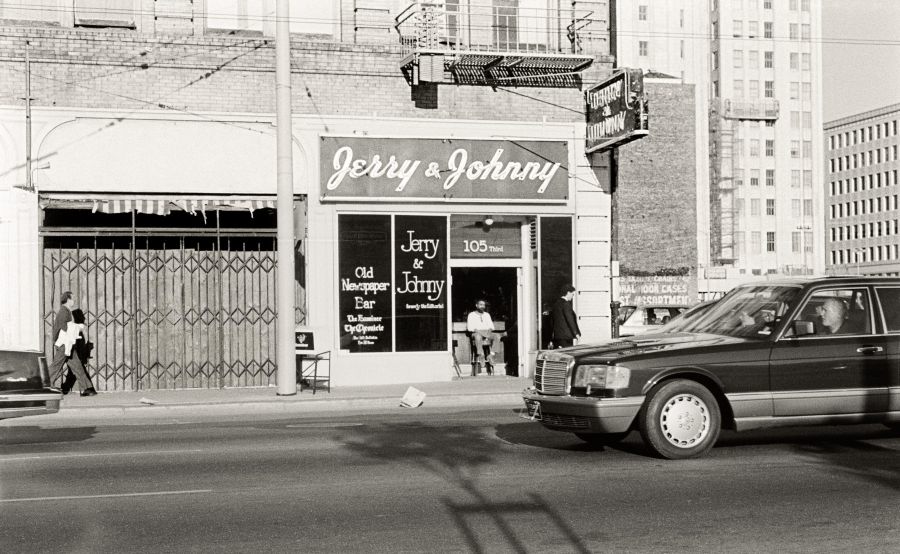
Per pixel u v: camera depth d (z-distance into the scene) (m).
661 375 9.77
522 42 22.62
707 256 100.38
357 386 20.50
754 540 6.67
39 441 12.23
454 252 21.88
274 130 20.50
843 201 131.00
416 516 7.45
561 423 10.12
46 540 6.84
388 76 21.16
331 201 20.72
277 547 6.60
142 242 20.00
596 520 7.27
